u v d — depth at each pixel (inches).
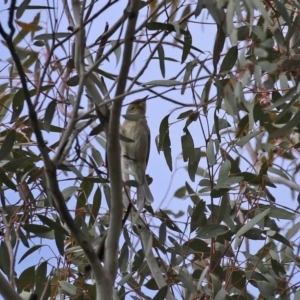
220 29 282.7
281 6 252.1
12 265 264.5
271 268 334.3
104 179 291.7
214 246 332.2
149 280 324.8
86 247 233.1
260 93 317.7
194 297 325.1
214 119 313.6
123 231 314.0
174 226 320.5
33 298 275.4
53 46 248.2
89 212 321.1
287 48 291.6
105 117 242.5
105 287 236.7
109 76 298.0
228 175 331.3
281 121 317.4
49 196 271.3
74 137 229.6
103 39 293.4
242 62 230.2
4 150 275.3
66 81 299.1
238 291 343.9
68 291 304.5
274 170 341.4
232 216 324.5
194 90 311.3
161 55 295.9
